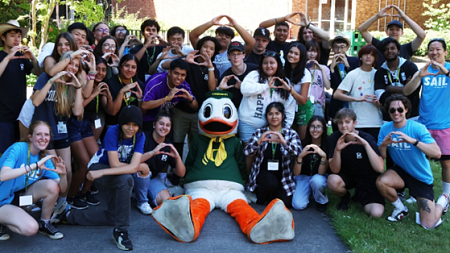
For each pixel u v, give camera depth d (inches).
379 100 227.1
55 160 167.9
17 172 155.9
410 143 189.3
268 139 205.9
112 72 220.1
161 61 247.9
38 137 163.9
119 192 165.9
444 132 213.9
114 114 210.2
